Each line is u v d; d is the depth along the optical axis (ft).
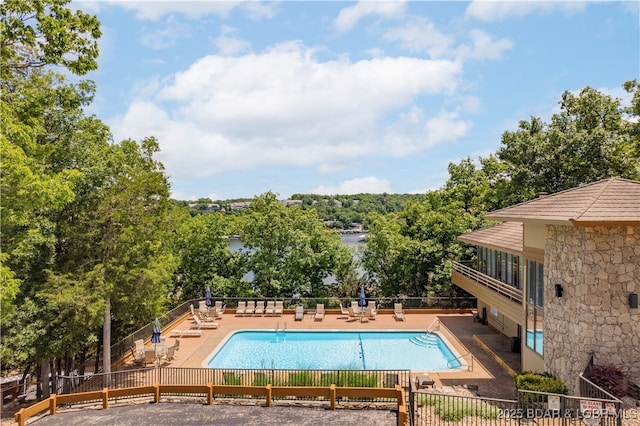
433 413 43.11
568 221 40.73
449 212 112.98
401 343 79.36
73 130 55.67
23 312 48.57
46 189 40.50
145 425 42.19
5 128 36.24
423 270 104.32
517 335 69.97
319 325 89.66
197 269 108.47
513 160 107.86
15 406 60.49
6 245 45.68
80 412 46.01
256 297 106.32
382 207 261.44
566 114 111.45
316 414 44.39
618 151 98.89
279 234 106.83
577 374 43.70
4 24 39.70
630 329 42.16
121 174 63.05
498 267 79.82
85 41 44.73
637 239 42.22
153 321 77.87
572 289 44.73
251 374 54.80
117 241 58.03
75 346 56.59
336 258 108.37
